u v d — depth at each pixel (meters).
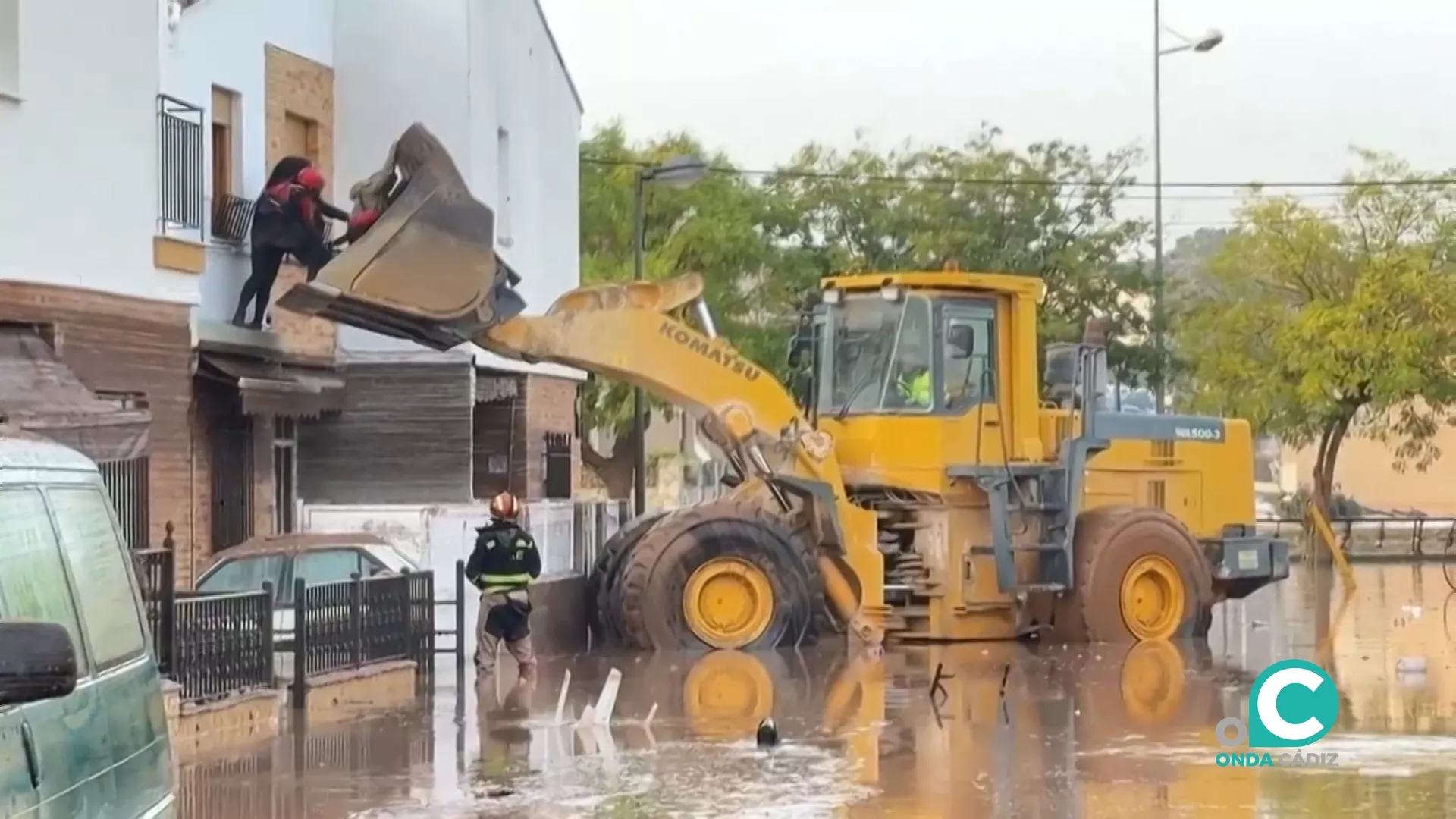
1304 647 24.27
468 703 18.14
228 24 23.67
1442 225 49.62
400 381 26.62
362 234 20.61
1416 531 50.88
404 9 27.08
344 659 18.39
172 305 19.28
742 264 44.84
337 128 27.08
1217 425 27.45
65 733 6.33
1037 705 17.97
